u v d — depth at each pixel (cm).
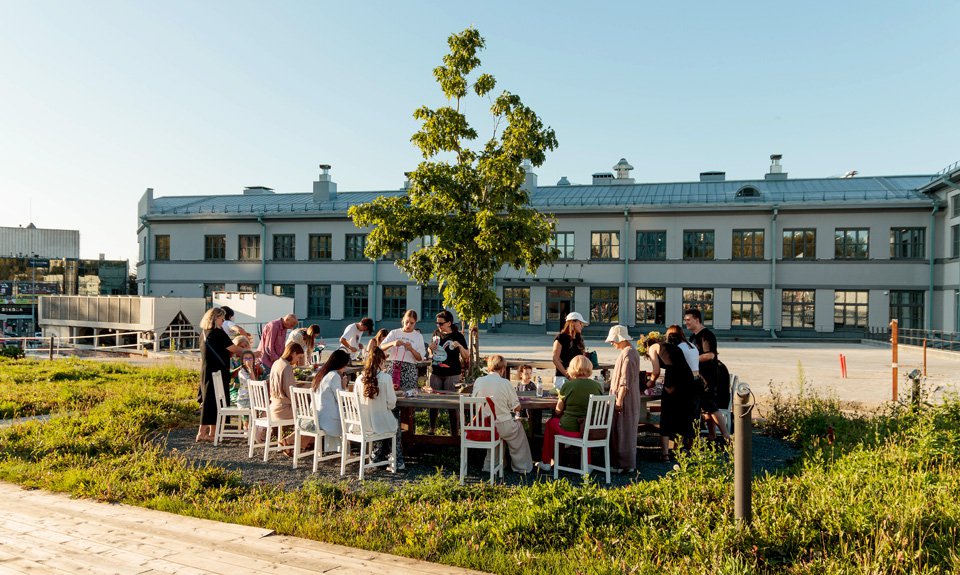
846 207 3541
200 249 4300
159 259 4359
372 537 539
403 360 1002
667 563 466
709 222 3741
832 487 602
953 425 805
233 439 1002
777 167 4181
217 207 4422
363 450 764
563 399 790
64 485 704
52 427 968
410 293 4047
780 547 484
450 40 1280
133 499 661
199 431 980
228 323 1355
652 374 944
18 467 771
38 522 587
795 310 3650
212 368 973
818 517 527
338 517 592
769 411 1177
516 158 1252
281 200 4506
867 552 447
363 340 3734
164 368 1728
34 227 9006
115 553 505
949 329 3322
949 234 3322
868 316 3547
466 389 909
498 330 4022
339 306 4125
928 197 3531
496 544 517
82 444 863
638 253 3838
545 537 528
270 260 4203
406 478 780
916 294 3512
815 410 1027
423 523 562
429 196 1275
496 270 1252
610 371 1219
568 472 816
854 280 3562
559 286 3956
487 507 617
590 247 3891
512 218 1212
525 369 1024
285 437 939
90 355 2517
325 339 3872
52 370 1688
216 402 973
